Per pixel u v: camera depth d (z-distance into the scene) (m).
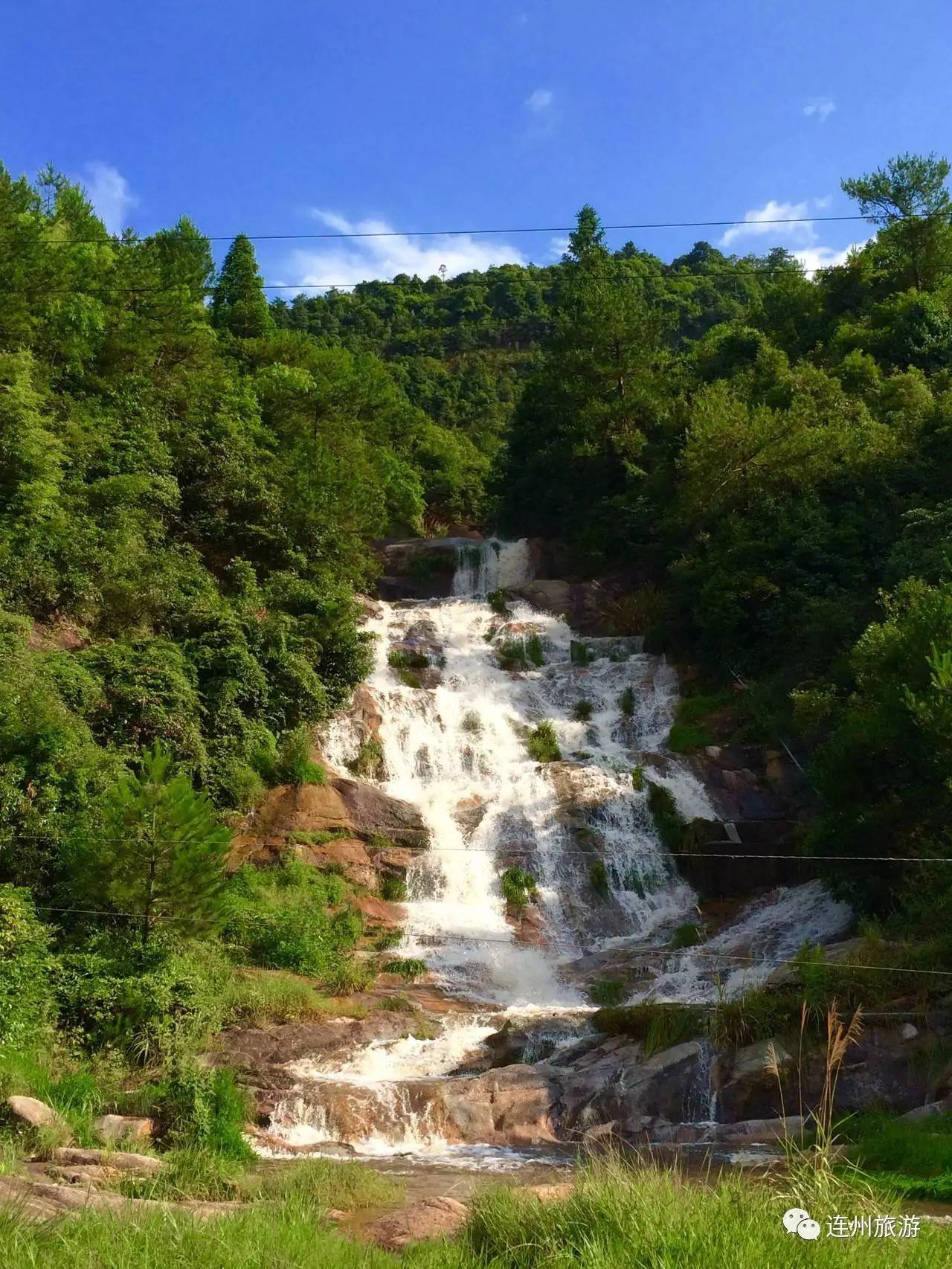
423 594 46.09
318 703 30.08
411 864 26.31
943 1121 14.64
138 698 25.31
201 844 19.17
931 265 52.03
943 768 19.05
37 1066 15.62
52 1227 8.34
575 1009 20.27
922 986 17.27
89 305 36.09
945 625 20.55
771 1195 9.19
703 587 34.91
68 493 31.17
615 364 49.62
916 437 34.91
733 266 113.06
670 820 27.91
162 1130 14.77
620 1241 8.32
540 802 28.84
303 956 21.83
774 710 30.17
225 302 60.84
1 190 34.38
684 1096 16.89
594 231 64.38
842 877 21.69
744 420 37.81
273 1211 9.81
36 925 18.23
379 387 53.97
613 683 35.56
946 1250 8.44
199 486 35.97
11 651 23.78
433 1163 14.96
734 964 22.41
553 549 46.91
